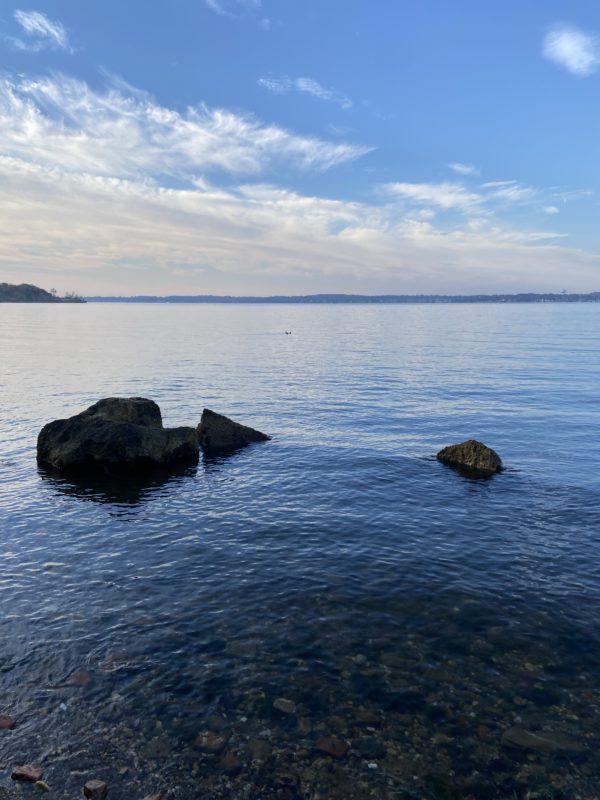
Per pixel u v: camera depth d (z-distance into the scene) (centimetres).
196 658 916
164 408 3331
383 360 5959
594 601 1109
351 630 1003
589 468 2070
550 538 1434
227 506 1697
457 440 2516
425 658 920
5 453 2330
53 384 4228
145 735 746
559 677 872
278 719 778
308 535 1455
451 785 673
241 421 2970
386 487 1870
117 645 952
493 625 1020
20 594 1136
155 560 1305
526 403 3400
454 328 12444
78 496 1798
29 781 668
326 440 2541
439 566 1267
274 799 651
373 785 672
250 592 1144
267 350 7262
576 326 12769
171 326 13512
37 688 837
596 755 716
